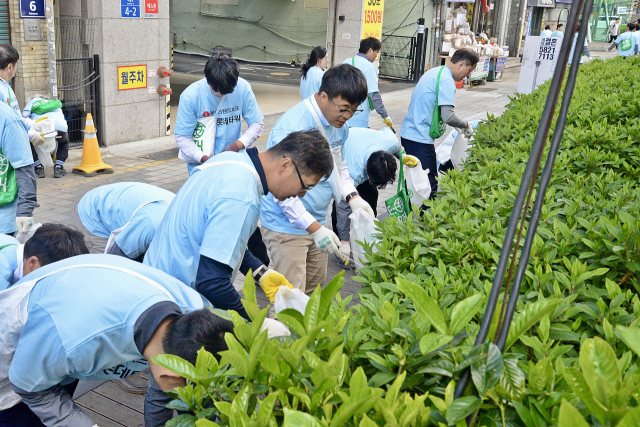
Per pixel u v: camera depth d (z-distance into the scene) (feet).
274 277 9.39
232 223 7.82
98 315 6.40
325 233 10.85
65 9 29.09
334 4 50.14
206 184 8.06
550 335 5.20
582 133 13.65
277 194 8.37
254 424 3.86
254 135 17.11
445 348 4.38
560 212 9.43
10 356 6.93
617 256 7.01
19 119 12.03
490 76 66.03
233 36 74.79
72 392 8.88
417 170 16.02
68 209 20.88
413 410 3.69
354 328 5.44
